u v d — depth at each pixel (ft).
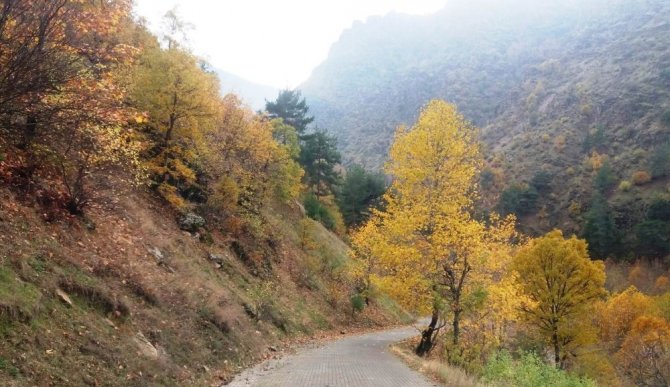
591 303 102.73
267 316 68.69
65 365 24.61
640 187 343.26
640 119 432.25
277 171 110.63
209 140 84.07
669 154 349.00
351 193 204.44
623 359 121.29
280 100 191.72
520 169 432.25
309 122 194.08
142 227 54.19
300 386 36.01
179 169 69.62
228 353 44.14
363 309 116.98
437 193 64.95
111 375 27.07
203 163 80.33
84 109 29.19
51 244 33.86
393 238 65.92
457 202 64.80
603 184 355.56
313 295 100.17
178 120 70.59
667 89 458.09
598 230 292.81
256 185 94.94
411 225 62.23
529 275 99.50
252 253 85.20
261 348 53.26
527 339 95.91
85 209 44.68
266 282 79.15
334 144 196.03
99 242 41.98
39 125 30.99
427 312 62.28
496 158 460.14
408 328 122.31
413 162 66.54
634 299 158.40
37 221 35.19
